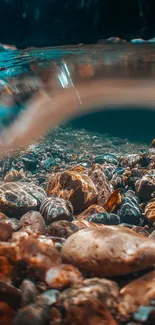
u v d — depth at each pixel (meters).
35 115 1.15
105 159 0.83
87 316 0.18
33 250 0.23
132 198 0.48
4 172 0.84
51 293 0.20
